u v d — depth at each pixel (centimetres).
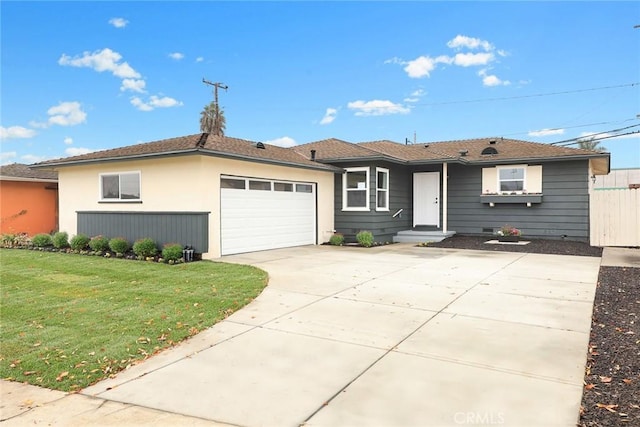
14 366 412
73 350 452
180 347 459
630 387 351
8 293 711
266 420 307
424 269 934
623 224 1368
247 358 426
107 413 321
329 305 622
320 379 375
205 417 313
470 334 491
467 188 1677
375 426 297
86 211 1302
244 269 914
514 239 1477
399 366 401
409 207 1762
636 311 578
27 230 1789
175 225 1116
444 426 295
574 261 1053
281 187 1364
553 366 398
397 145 1922
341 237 1483
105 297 677
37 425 304
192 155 1080
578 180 1489
